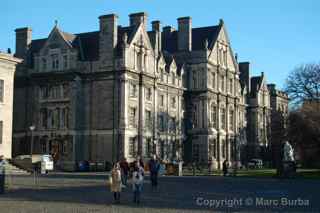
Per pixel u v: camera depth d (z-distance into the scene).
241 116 113.75
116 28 77.12
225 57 100.94
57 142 77.88
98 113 76.50
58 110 78.81
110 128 75.19
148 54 81.44
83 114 77.69
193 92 93.12
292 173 55.34
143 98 79.00
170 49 96.62
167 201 30.09
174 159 87.44
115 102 75.19
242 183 46.88
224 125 99.19
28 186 39.91
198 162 90.31
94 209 25.59
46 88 80.38
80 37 83.00
